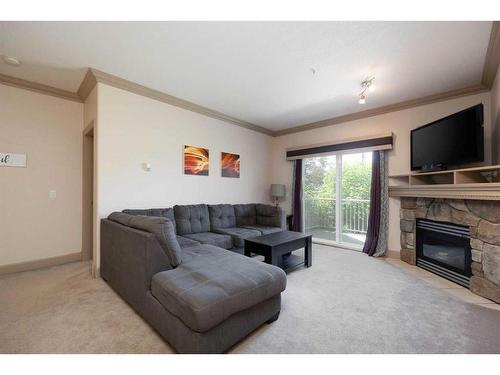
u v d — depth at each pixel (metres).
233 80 2.94
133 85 3.03
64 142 3.26
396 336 1.68
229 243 3.25
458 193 2.45
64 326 1.76
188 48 2.26
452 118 2.65
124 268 2.13
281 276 1.84
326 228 4.71
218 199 4.28
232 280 1.60
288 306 2.11
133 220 2.18
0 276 2.75
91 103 3.03
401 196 3.51
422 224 3.19
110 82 2.85
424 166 3.03
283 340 1.63
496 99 2.57
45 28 1.96
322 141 4.62
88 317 1.89
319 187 4.84
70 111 3.31
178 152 3.64
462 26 1.92
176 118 3.60
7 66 2.60
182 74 2.79
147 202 3.25
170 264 1.90
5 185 2.84
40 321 1.83
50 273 2.86
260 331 1.74
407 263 3.37
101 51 2.31
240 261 2.01
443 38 2.07
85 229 3.40
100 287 2.46
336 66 2.58
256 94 3.36
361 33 2.03
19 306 2.05
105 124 2.84
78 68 2.65
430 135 2.96
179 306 1.41
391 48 2.24
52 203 3.16
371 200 3.83
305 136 4.90
